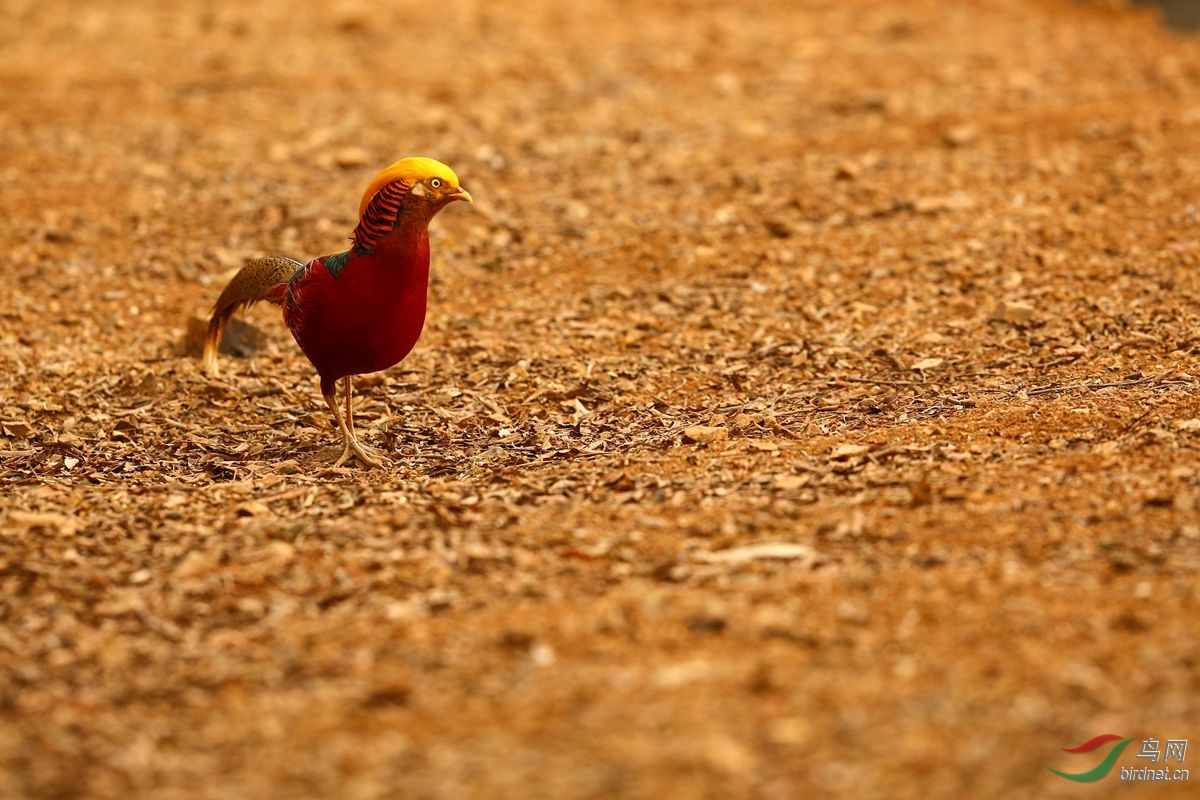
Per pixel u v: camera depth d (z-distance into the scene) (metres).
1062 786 5.61
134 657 7.19
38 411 11.78
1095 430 9.62
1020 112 19.48
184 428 11.45
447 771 5.89
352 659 6.97
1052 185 16.14
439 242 15.87
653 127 19.86
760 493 9.05
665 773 5.78
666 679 6.55
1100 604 7.04
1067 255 14.16
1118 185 15.87
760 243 15.38
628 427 11.09
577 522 8.75
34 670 7.05
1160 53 23.22
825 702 6.28
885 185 16.73
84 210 16.89
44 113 20.69
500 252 15.59
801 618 7.13
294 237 16.14
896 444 9.74
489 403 11.83
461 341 13.26
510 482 9.66
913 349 12.38
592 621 7.20
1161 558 7.52
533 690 6.53
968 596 7.24
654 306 13.94
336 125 20.19
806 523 8.45
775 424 10.50
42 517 8.99
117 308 14.40
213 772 5.99
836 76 22.33
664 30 25.95
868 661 6.64
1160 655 6.50
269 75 23.00
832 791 5.63
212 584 8.03
